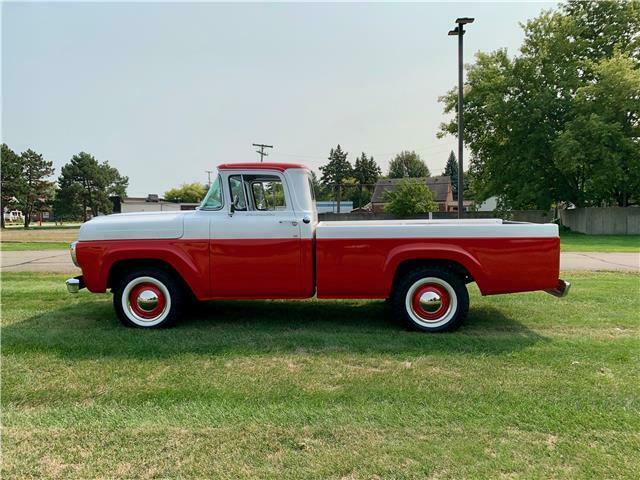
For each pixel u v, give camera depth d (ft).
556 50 90.27
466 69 95.55
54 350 15.24
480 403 11.23
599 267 36.76
